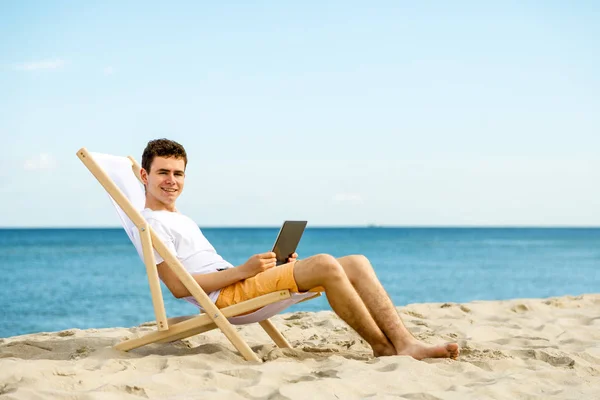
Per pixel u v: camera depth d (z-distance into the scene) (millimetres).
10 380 2934
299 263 3547
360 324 3576
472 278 23609
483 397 2828
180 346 4129
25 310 13625
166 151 3879
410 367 3264
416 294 17734
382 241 86375
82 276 23922
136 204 3982
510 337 4809
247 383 3012
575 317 6031
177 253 3775
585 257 43406
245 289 3613
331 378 3006
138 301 15453
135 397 2713
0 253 45125
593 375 3564
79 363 3316
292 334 4922
